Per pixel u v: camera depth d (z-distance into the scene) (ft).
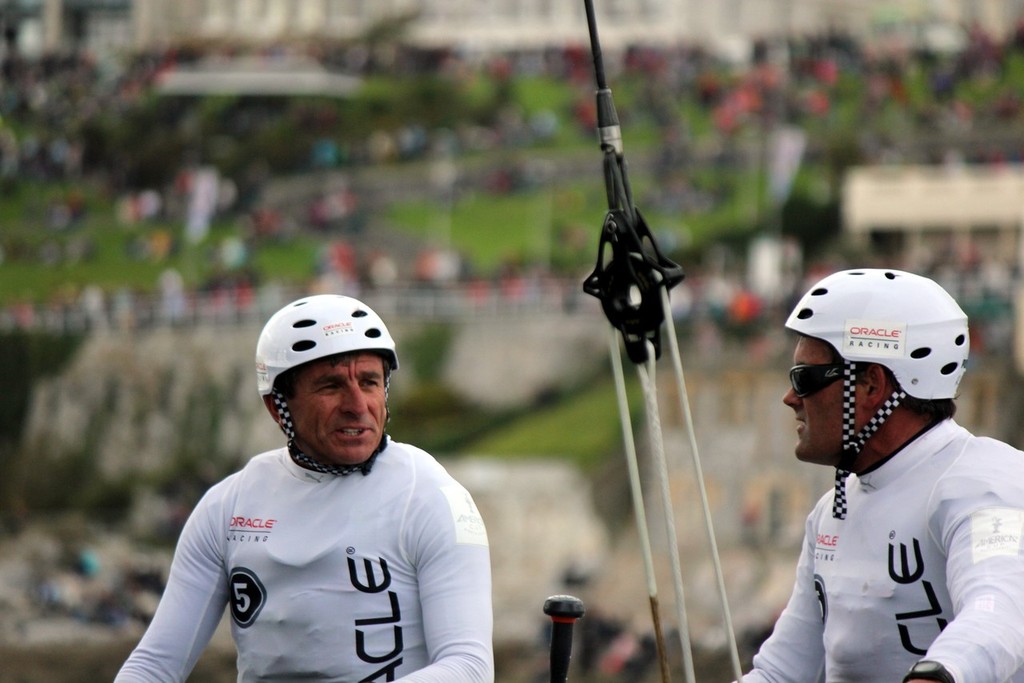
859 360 40.04
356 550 40.37
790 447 422.00
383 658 40.19
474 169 647.15
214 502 42.65
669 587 370.73
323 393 40.73
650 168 601.21
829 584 41.29
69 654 356.38
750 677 43.47
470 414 487.20
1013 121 646.33
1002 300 416.46
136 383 515.91
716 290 448.24
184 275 568.00
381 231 593.83
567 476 412.57
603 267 38.91
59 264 580.71
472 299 506.07
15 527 429.38
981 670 34.65
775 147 581.12
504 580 397.80
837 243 561.84
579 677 322.75
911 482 40.01
